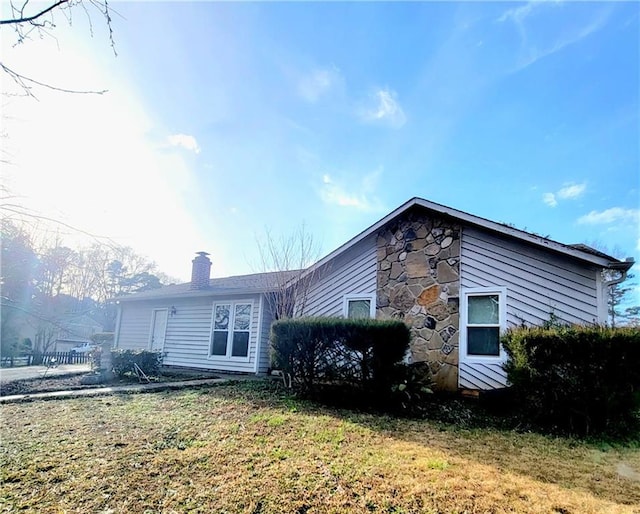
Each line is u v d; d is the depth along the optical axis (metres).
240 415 5.65
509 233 7.45
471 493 3.12
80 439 4.48
